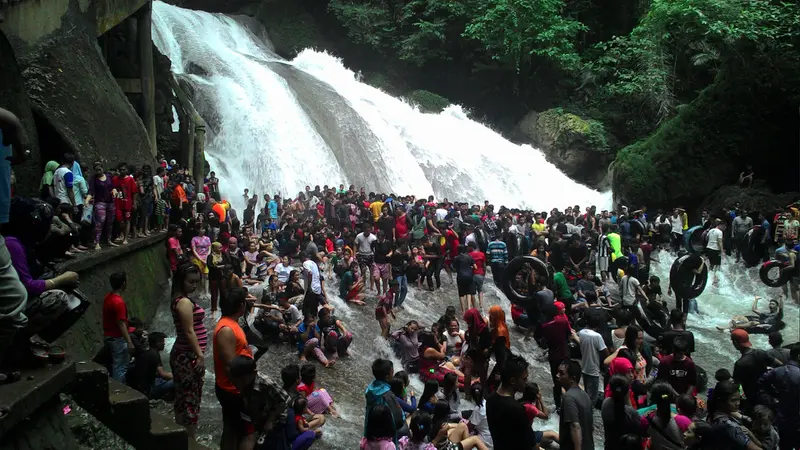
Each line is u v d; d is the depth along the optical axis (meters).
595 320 10.98
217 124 26.70
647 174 29.67
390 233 18.81
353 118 30.30
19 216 5.47
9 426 3.98
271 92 29.52
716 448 7.70
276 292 13.50
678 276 18.09
